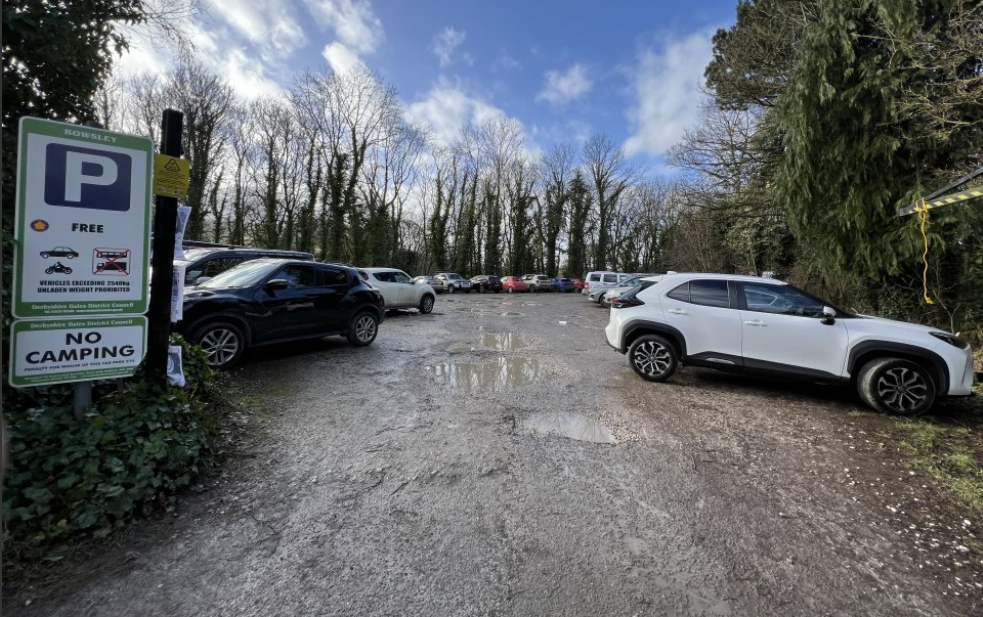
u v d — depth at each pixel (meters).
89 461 2.56
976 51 5.94
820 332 5.30
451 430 4.27
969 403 5.43
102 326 2.84
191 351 4.38
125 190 2.89
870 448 4.04
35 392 3.04
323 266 7.64
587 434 4.25
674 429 4.43
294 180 33.25
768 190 13.75
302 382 5.74
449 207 42.28
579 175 46.19
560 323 13.88
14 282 2.54
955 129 6.64
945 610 2.16
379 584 2.23
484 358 7.80
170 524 2.64
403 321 12.99
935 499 3.18
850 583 2.33
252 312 6.26
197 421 3.40
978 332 7.93
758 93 13.86
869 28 7.79
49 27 3.21
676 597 2.19
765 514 2.96
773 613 2.12
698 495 3.18
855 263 8.28
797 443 4.13
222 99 29.78
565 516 2.87
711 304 5.93
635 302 6.38
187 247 11.04
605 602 2.15
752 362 5.62
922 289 8.42
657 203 51.06
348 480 3.25
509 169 44.47
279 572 2.29
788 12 11.55
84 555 2.33
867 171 7.89
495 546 2.54
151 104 27.62
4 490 2.32
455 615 2.04
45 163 2.61
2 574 2.10
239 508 2.85
